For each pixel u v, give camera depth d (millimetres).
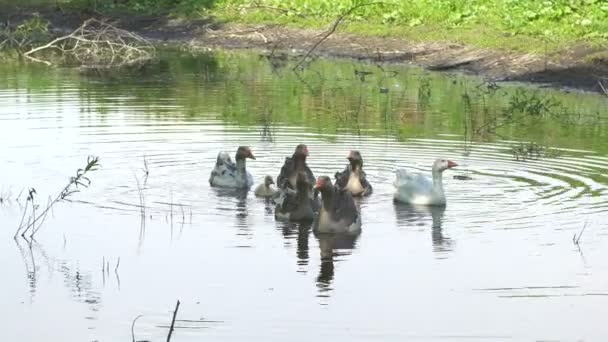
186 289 12898
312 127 21828
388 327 11703
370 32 32625
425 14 32656
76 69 30422
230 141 20500
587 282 13008
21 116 22672
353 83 27219
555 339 11398
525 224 15320
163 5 39156
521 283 12992
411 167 18578
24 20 38688
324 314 12078
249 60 31688
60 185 17375
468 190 17188
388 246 14508
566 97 25234
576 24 29562
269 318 11977
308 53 31469
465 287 12883
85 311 12297
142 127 21578
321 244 14641
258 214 16156
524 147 20109
